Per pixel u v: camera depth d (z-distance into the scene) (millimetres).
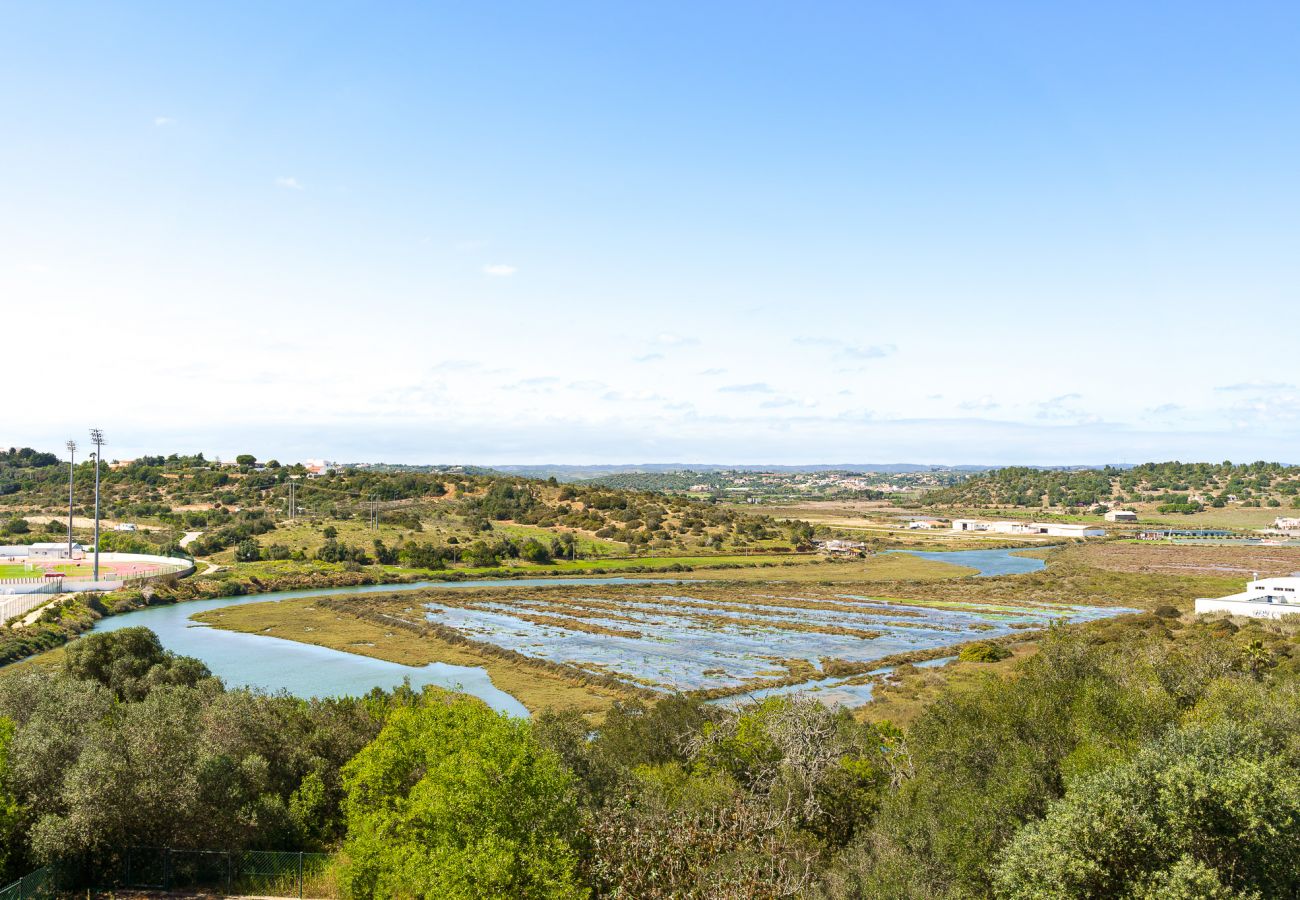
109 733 38312
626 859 31250
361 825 34656
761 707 60062
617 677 93375
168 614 138000
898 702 81125
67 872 34531
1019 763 34000
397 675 95438
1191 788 27562
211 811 36750
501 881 28031
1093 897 26641
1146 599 161250
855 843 36344
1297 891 26500
